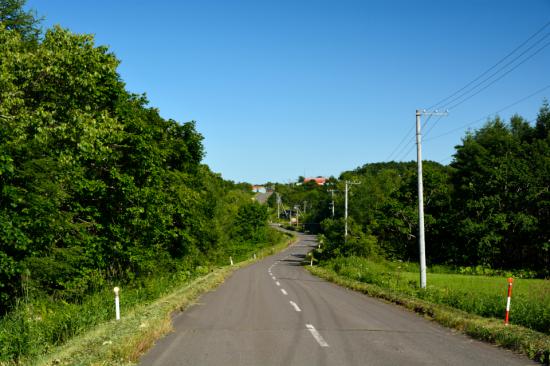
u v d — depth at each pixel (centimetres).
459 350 873
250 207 8750
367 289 2178
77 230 1664
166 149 2731
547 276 3841
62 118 1525
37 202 1274
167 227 2783
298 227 13975
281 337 997
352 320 1264
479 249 4588
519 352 855
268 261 6303
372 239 4784
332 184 14050
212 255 4531
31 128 1394
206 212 4012
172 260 2867
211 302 1703
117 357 766
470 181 5222
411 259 5691
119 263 2192
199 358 798
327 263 4756
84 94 1623
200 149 3173
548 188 4544
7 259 1208
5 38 1472
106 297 1595
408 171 6188
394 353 840
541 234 4450
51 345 998
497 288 2380
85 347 833
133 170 2047
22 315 1183
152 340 943
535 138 5644
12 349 915
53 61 1486
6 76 1330
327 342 940
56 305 1463
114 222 1961
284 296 1936
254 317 1312
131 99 2300
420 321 1274
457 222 5041
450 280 3047
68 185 1606
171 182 2612
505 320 1130
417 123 2264
